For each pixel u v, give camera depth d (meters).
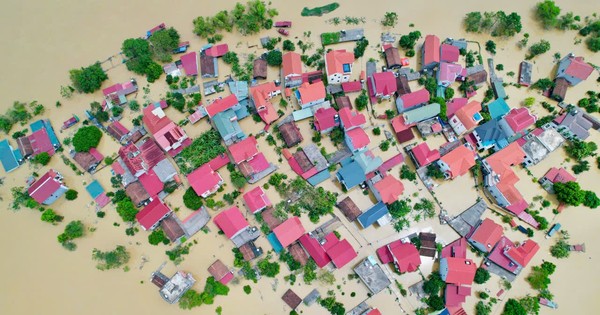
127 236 58.69
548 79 66.12
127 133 62.12
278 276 57.19
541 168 62.88
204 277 57.25
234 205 59.94
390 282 56.19
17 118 63.38
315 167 60.22
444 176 60.91
